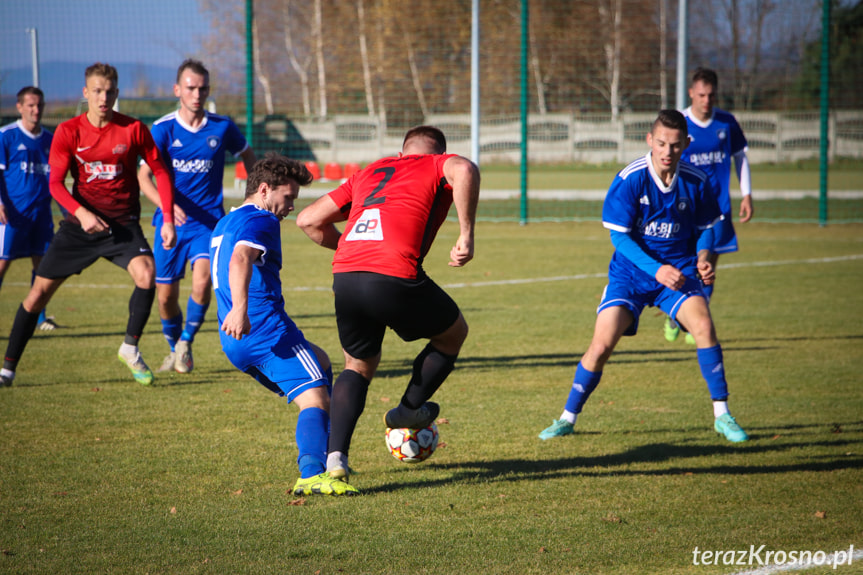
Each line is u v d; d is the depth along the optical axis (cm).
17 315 1179
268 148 5022
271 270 796
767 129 5709
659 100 6100
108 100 1134
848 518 725
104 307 1881
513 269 2486
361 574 607
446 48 5641
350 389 756
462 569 618
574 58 5916
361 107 6406
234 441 942
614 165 6034
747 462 881
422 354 780
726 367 1334
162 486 796
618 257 1012
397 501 761
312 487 737
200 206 1326
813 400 1141
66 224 1169
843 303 1912
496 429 1006
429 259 2712
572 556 642
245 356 790
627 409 1102
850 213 4097
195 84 1297
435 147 793
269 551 647
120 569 613
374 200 728
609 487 802
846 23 4600
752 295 2023
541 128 5925
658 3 6069
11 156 1569
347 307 728
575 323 1706
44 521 706
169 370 1305
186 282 2297
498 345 1505
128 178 1171
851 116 5278
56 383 1209
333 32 6581
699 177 986
